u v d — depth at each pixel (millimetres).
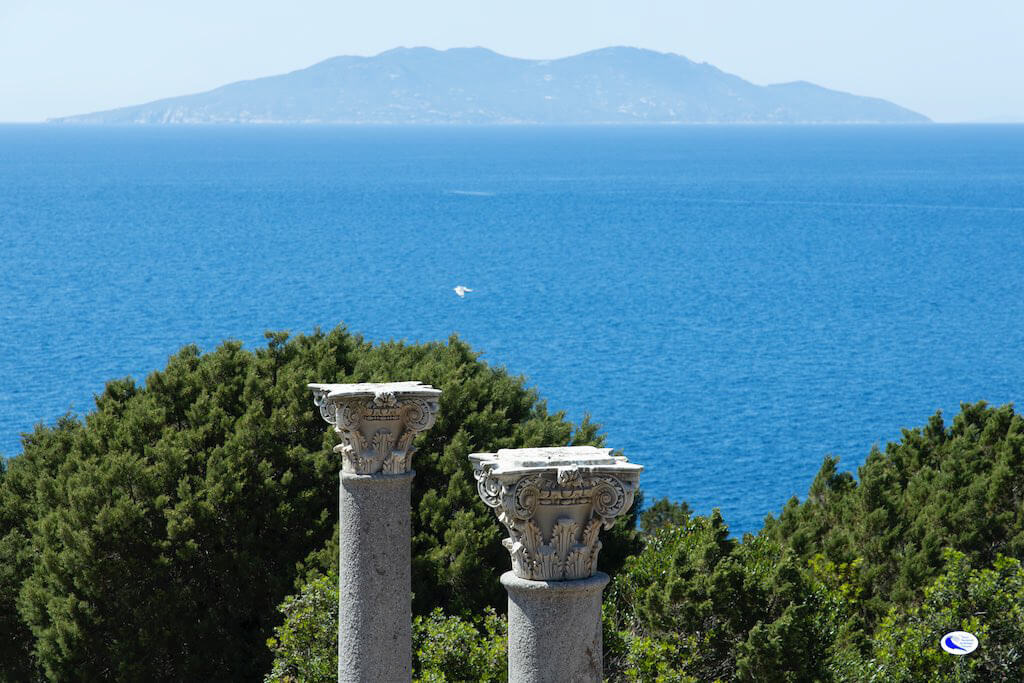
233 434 82562
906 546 83125
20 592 77625
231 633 77438
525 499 40219
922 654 72250
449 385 85375
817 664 68188
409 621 54719
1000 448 91062
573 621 40812
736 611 70188
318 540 79812
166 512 76000
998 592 73562
